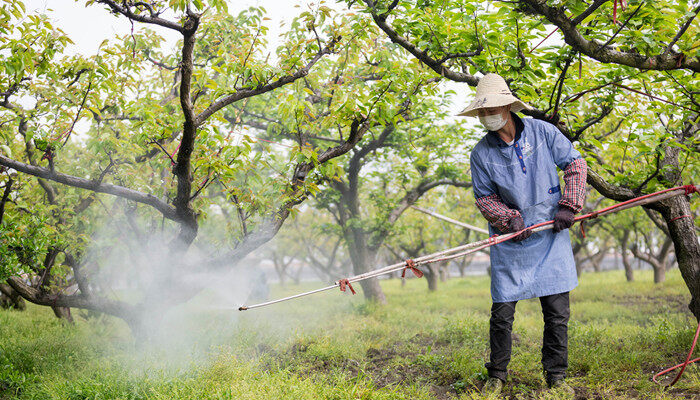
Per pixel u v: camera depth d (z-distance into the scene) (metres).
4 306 10.87
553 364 3.93
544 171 3.93
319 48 5.79
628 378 4.19
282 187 5.93
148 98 7.13
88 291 6.88
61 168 6.40
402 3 5.04
